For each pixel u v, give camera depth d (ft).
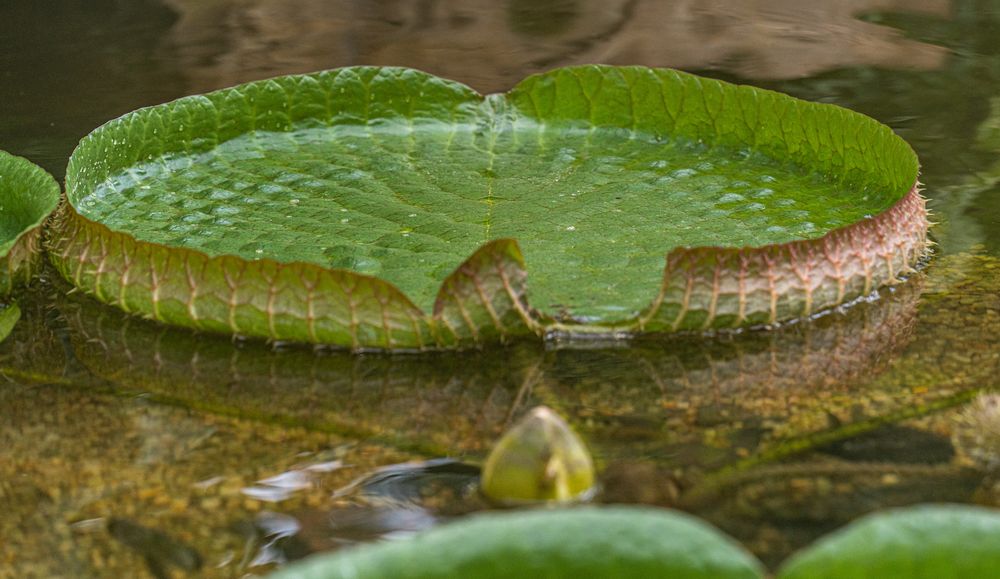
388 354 14.88
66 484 14.06
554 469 13.82
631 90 16.70
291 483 14.03
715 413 14.42
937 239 15.80
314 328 14.84
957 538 12.87
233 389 14.67
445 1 22.25
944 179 16.35
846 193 15.89
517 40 19.77
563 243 15.43
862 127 15.89
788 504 13.83
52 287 15.51
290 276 14.78
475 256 14.73
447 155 16.57
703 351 14.88
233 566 13.61
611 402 14.52
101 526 13.83
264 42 19.47
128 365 14.87
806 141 16.20
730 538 13.66
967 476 13.96
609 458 14.11
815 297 15.03
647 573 12.79
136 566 13.62
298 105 16.76
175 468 14.15
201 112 16.49
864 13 20.98
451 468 14.10
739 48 18.84
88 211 15.76
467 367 14.79
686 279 14.82
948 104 17.35
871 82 17.79
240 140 16.63
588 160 16.47
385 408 14.51
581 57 18.65
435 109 16.90
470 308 14.79
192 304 14.94
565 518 12.89
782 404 14.48
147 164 16.30
